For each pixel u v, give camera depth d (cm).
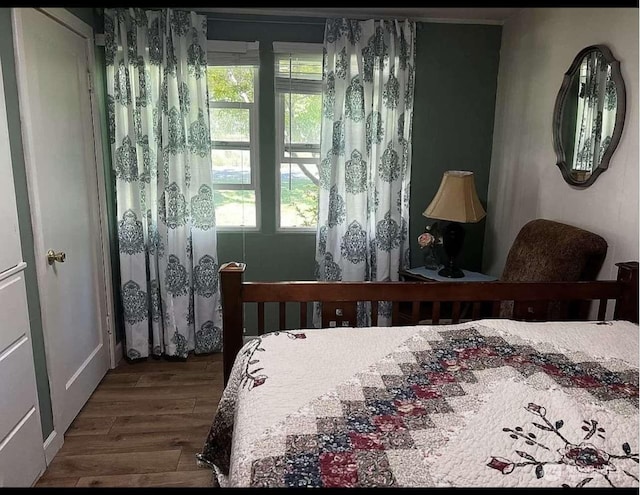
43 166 200
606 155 210
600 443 110
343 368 147
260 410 124
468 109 315
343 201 305
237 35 290
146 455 209
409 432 114
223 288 190
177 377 282
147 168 283
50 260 205
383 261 311
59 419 213
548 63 256
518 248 253
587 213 226
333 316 200
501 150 310
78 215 240
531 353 158
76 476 195
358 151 297
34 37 193
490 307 287
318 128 309
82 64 246
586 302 214
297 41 294
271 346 162
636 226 196
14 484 171
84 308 249
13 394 170
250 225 318
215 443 162
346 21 284
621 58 203
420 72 306
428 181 322
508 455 106
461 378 141
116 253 294
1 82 164
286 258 322
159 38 270
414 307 202
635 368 148
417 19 298
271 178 311
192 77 279
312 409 124
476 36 306
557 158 246
